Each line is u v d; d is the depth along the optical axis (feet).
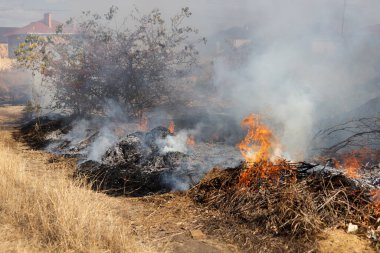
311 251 16.47
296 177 21.27
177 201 21.90
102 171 26.55
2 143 35.37
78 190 20.71
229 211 20.02
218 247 17.12
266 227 18.20
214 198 21.34
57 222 16.97
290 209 18.56
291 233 17.69
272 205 19.34
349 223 18.15
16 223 17.62
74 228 16.70
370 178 22.34
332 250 16.51
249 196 20.36
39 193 19.99
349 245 16.79
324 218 18.45
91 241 16.19
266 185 20.85
